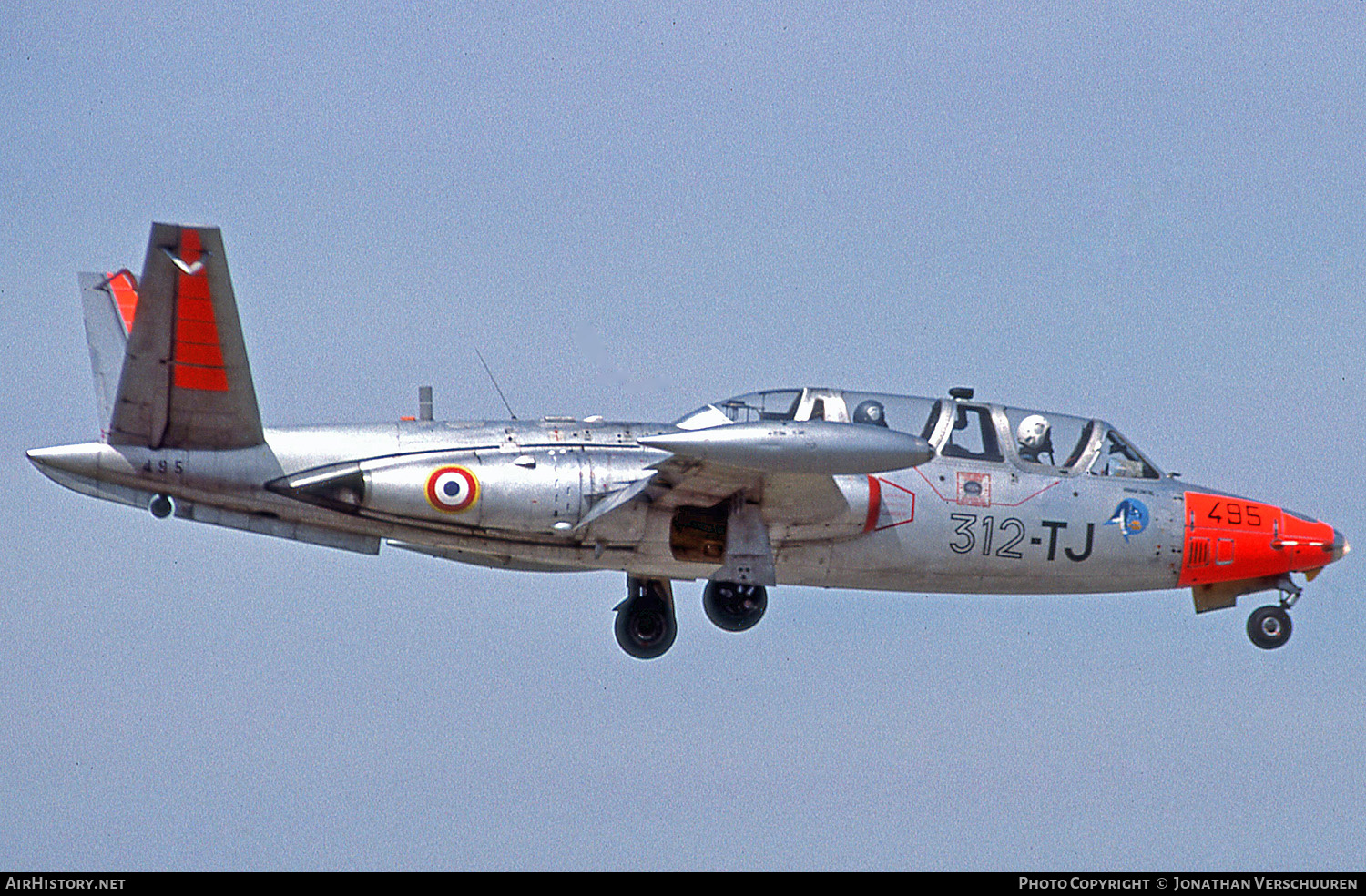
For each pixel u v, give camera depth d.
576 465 62.41
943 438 67.19
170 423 59.47
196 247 51.81
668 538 63.59
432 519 62.19
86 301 66.00
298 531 63.34
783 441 57.50
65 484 61.00
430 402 65.06
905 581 67.38
